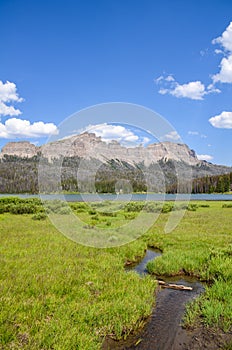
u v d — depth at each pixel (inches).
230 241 490.3
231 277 308.7
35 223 655.1
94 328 205.3
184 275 348.5
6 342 174.6
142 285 286.7
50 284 264.5
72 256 373.7
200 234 556.7
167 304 261.9
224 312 232.7
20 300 227.3
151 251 467.5
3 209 894.4
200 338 204.7
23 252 384.5
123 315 222.5
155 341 201.3
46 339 179.3
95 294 261.3
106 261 361.4
